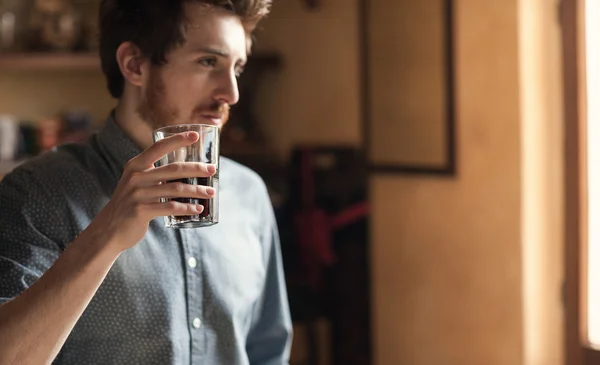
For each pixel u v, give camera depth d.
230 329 1.28
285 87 3.57
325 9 3.34
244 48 1.22
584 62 2.26
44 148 3.31
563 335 2.35
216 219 0.96
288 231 3.41
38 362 0.93
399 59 2.90
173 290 1.22
